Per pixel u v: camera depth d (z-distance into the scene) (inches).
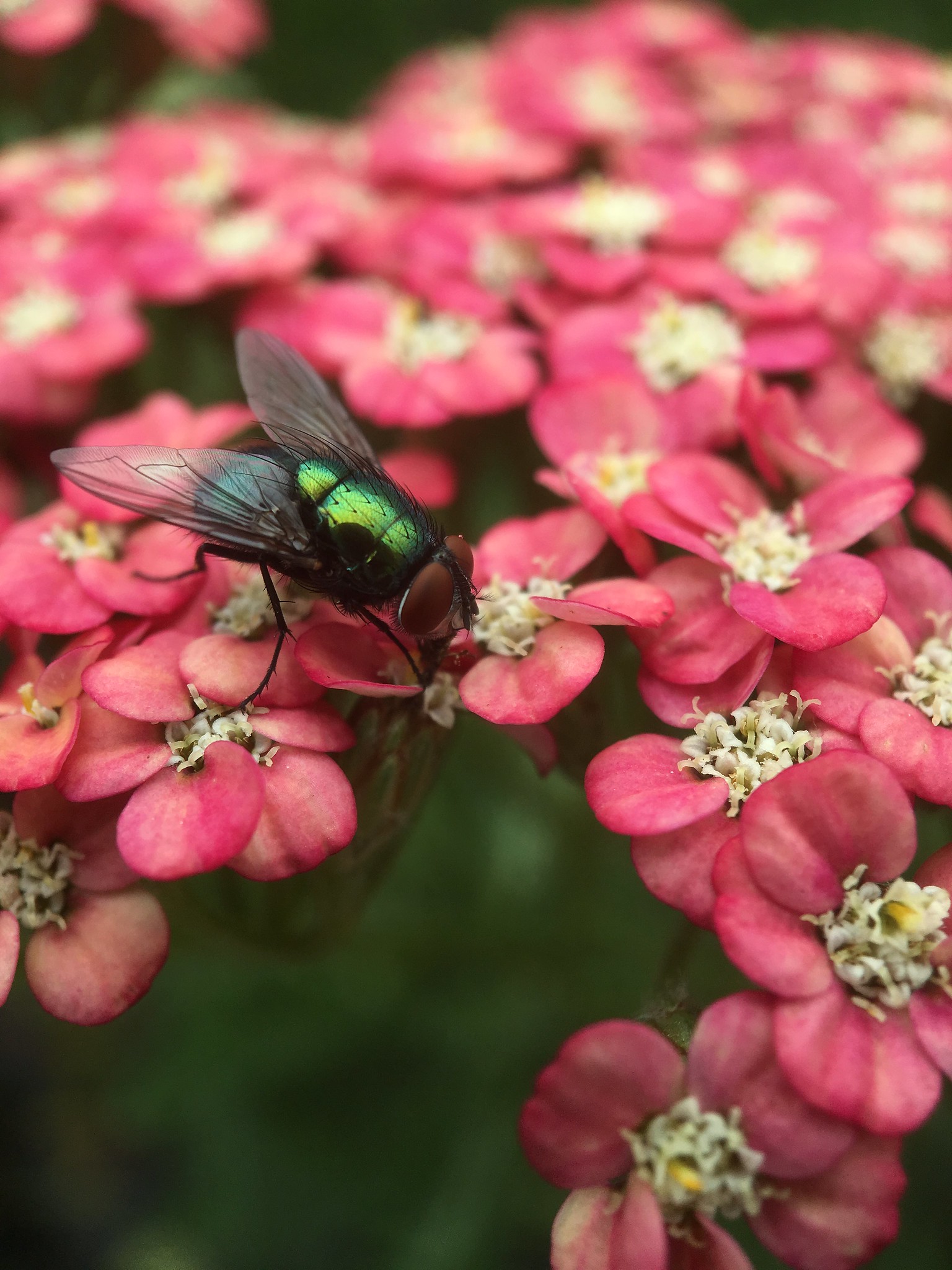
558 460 1.8
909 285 2.2
